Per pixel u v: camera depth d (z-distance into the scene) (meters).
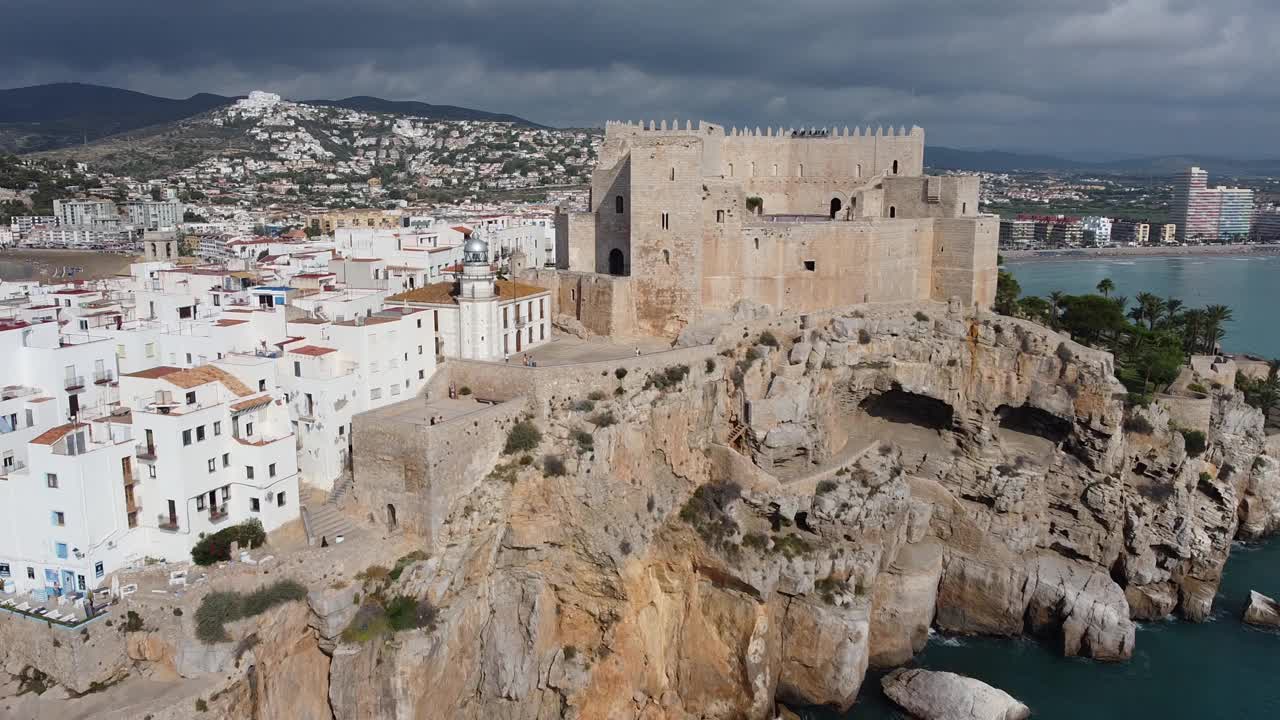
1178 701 86.69
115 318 89.00
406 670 64.31
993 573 99.56
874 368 105.88
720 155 119.12
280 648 60.50
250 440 66.50
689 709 84.94
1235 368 136.25
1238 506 122.44
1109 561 103.25
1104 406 102.12
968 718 80.62
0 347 69.69
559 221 118.94
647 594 81.00
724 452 91.56
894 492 95.44
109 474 60.94
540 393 80.12
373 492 71.06
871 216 113.19
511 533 75.88
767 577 83.81
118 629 57.22
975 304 112.06
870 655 94.06
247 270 132.50
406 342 81.69
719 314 102.62
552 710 77.75
